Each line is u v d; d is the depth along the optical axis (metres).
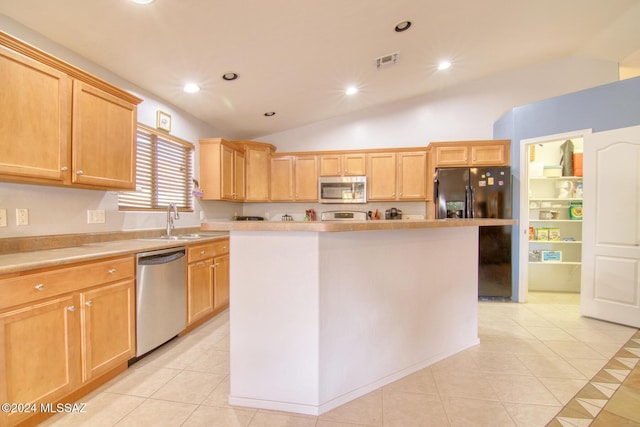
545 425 1.49
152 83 2.81
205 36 2.24
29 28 1.92
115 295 1.91
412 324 2.02
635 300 2.79
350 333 1.71
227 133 4.54
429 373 2.01
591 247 3.06
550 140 3.42
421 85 4.09
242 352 1.65
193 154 3.69
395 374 1.92
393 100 4.48
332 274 1.62
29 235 1.94
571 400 1.70
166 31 2.11
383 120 4.61
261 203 4.96
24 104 1.62
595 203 3.03
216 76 2.85
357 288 1.73
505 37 3.18
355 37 2.61
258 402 1.64
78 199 2.28
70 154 1.88
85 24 1.94
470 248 2.40
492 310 3.34
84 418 1.54
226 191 3.90
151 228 3.03
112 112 2.17
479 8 2.58
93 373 1.75
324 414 1.58
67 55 2.18
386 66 3.29
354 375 1.73
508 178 3.67
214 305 3.07
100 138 2.07
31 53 1.65
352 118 4.70
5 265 1.35
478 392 1.78
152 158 3.07
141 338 2.11
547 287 4.23
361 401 1.70
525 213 3.65
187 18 2.01
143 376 1.95
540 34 3.25
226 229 1.53
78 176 1.91
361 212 4.62
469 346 2.39
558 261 4.06
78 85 1.91
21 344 1.39
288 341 1.60
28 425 1.45
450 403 1.68
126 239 2.69
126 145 2.29
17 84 1.59
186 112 3.56
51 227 2.08
